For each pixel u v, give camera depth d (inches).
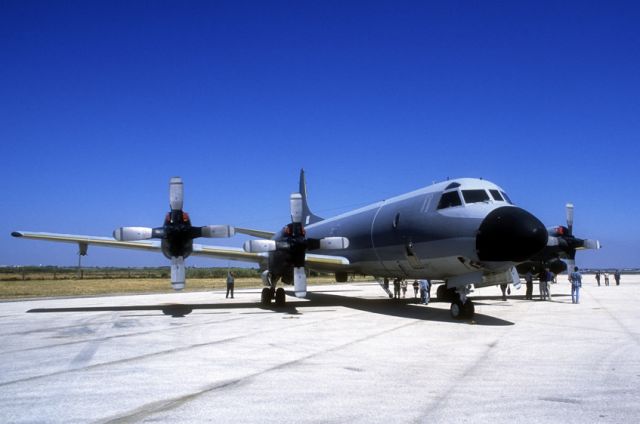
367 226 816.3
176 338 469.4
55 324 597.9
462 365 334.6
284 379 296.2
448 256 621.9
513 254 548.7
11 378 302.0
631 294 1174.3
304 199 1316.4
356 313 719.1
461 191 629.3
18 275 3545.8
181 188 687.1
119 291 1518.2
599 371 314.3
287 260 737.6
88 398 256.2
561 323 573.3
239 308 821.9
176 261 682.2
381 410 233.5
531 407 236.5
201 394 263.0
